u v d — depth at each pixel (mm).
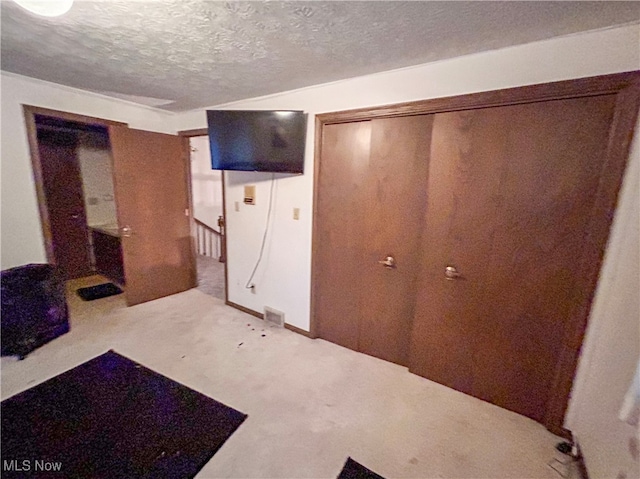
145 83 2395
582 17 1269
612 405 1263
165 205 3375
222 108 2965
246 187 2908
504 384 1827
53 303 2438
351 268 2395
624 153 1350
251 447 1513
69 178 3762
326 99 2260
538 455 1521
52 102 2586
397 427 1673
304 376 2102
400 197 2092
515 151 1628
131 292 3154
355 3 1217
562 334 1612
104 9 1321
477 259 1818
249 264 3021
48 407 1728
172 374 2066
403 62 1828
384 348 2334
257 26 1437
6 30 1541
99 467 1379
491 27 1382
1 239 2463
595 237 1454
